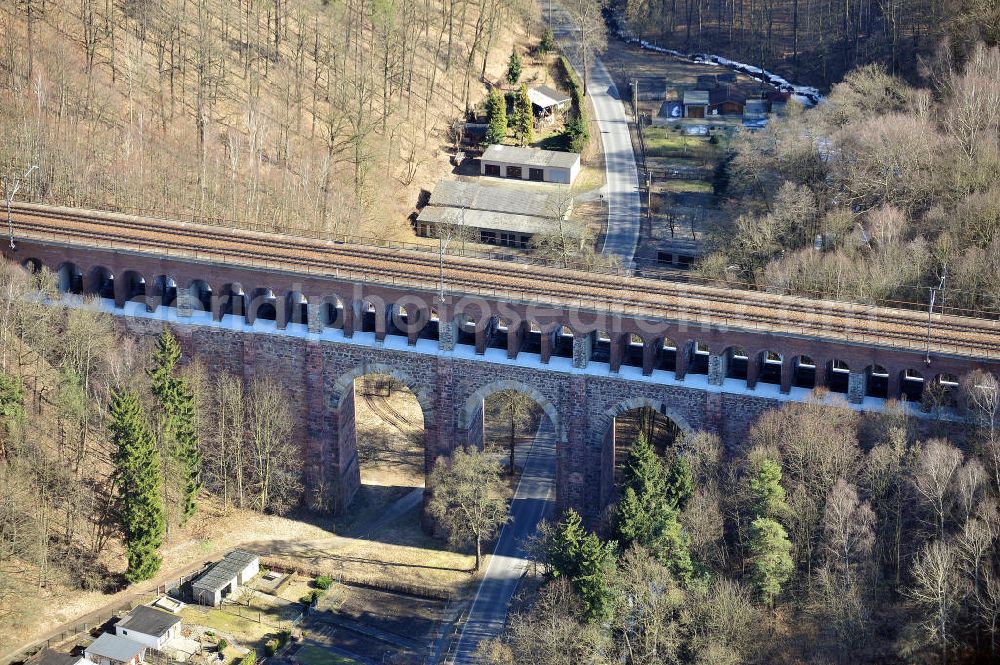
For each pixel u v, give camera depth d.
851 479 131.00
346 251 155.50
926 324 139.12
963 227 171.25
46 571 141.50
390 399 186.50
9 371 152.62
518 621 133.00
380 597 146.12
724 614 122.69
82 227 160.25
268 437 155.25
